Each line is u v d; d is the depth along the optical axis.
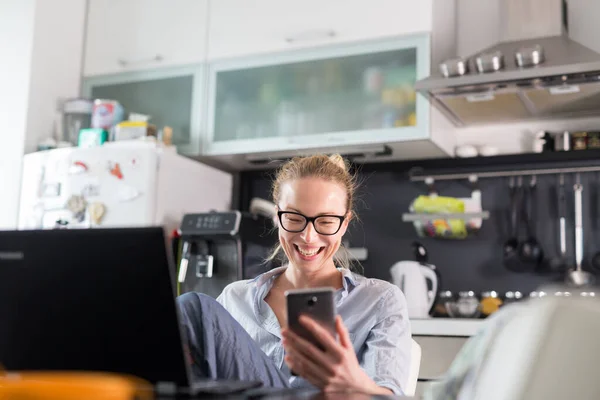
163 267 1.00
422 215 3.29
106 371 1.04
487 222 3.32
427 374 2.78
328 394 1.10
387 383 1.50
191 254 3.23
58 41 3.72
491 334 0.76
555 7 2.99
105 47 3.81
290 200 1.68
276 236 3.40
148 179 3.21
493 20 3.39
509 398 0.68
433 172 3.38
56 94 3.70
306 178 1.69
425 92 2.96
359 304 1.70
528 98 2.96
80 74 3.85
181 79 3.64
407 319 1.70
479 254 3.31
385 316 1.67
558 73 2.66
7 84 3.59
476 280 3.30
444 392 0.88
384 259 3.49
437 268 3.37
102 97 3.79
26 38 3.59
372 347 1.61
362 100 3.27
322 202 1.66
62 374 1.03
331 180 1.69
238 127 3.50
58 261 1.05
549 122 3.31
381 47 3.20
